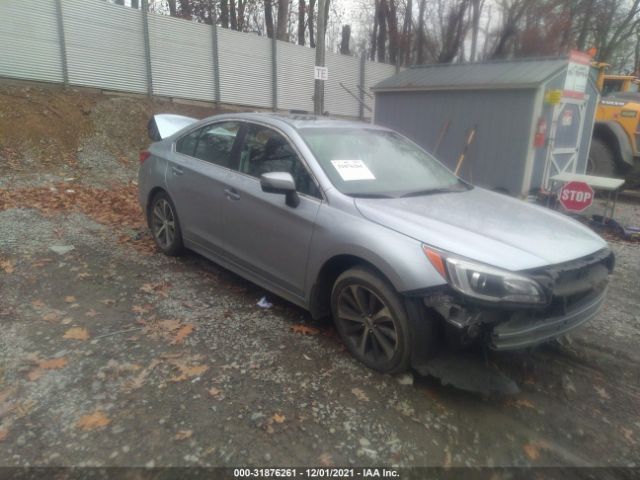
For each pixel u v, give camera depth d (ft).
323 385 10.25
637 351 12.59
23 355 10.65
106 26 42.19
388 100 33.71
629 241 22.77
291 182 11.59
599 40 81.76
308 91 59.31
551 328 10.05
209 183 14.65
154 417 8.97
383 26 73.15
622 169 34.94
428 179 13.85
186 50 47.88
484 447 8.84
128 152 36.70
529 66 28.91
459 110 30.12
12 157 30.27
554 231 11.25
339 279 11.27
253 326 12.55
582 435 9.37
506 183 28.66
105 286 14.48
